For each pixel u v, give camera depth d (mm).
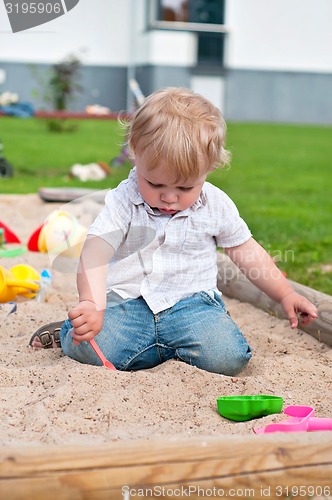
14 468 2078
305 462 2229
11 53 21812
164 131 3178
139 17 22188
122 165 10617
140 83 22203
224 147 3416
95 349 3338
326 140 17734
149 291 3529
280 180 11383
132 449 2166
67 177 10320
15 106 19922
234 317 4406
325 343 3926
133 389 3061
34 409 2805
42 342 3633
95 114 20703
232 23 22016
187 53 21766
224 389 3189
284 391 3205
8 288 4430
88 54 22391
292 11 22375
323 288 5117
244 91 22500
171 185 3258
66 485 2080
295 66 22641
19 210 7316
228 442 2240
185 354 3486
